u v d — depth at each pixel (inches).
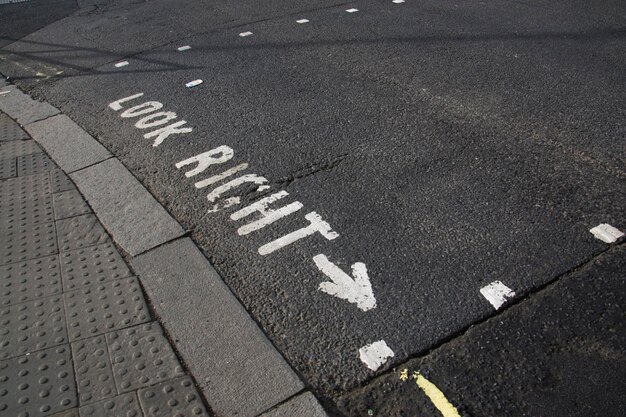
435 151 220.7
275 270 169.6
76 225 191.5
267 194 202.7
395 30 341.7
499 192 195.3
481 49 306.7
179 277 168.1
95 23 399.5
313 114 254.4
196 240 183.8
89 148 239.1
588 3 358.0
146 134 248.7
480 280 160.2
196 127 250.8
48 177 219.5
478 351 140.2
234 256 176.2
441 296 156.2
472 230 179.2
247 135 241.1
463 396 130.2
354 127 241.3
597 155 212.1
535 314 148.9
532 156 213.8
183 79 300.2
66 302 160.6
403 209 190.2
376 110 253.9
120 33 375.2
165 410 130.0
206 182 211.8
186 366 141.3
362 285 161.8
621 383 130.3
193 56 328.5
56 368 141.0
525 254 168.4
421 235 178.4
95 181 215.3
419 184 202.1
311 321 152.2
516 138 225.9
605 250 167.8
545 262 165.0
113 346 146.3
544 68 280.8
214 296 160.7
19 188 213.5
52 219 195.2
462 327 146.6
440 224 182.4
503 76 276.4
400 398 130.8
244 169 217.9
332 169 213.9
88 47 355.3
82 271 171.5
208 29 368.8
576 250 168.4
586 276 159.2
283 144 232.4
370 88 274.5
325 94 271.7
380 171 210.7
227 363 140.9
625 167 204.4
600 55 289.7
